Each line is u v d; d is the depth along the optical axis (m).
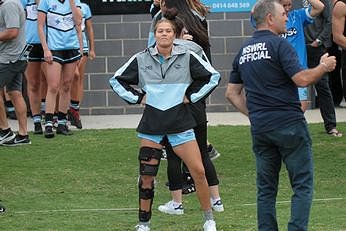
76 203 20.73
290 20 22.97
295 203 15.84
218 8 31.89
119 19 31.97
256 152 16.36
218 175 23.25
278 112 15.86
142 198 17.52
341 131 28.19
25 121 26.77
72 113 29.33
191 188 21.47
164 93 17.23
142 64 17.31
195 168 17.47
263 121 15.94
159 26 17.14
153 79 17.23
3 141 26.62
